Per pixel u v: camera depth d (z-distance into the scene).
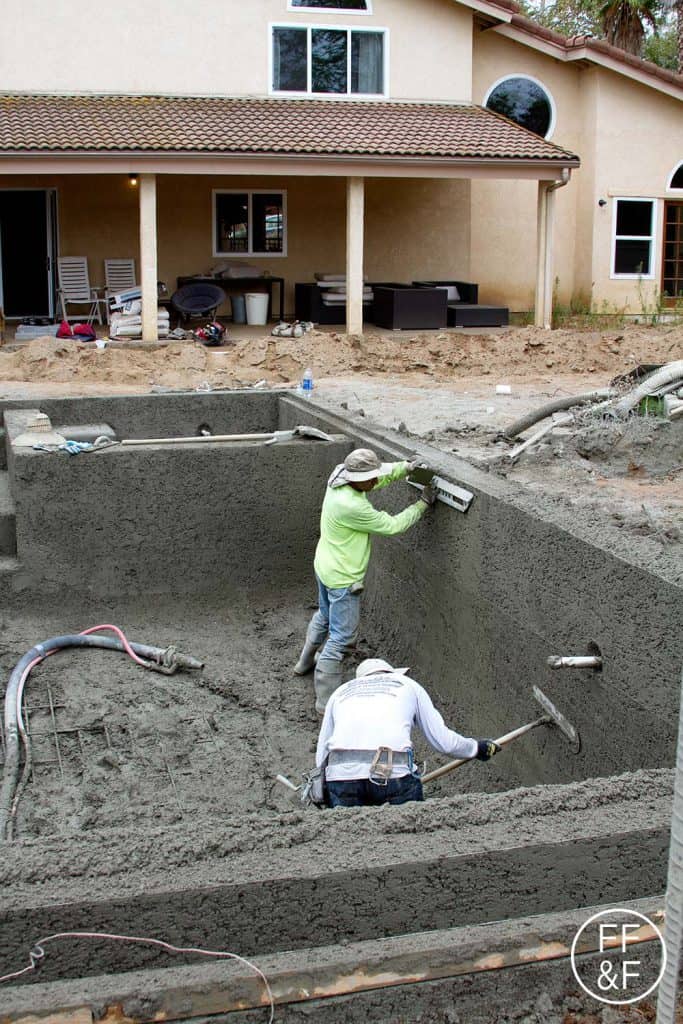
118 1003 2.71
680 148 23.92
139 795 6.48
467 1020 2.91
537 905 3.14
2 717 7.27
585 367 16.20
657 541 6.18
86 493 8.62
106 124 19.14
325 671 7.51
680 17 29.97
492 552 6.54
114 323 19.19
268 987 2.80
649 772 3.54
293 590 9.30
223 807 6.39
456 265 23.75
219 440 9.07
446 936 2.99
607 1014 2.96
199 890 2.87
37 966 2.83
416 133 20.48
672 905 2.54
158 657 8.10
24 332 19.80
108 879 2.91
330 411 10.04
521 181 24.08
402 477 7.30
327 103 21.98
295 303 23.08
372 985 2.87
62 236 21.66
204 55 21.44
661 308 23.20
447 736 4.96
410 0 22.14
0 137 18.03
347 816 3.23
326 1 21.86
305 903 2.96
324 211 23.12
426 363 16.19
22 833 6.01
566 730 5.58
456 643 7.14
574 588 5.55
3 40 20.55
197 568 9.03
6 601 8.62
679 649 4.65
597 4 38.25
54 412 10.41
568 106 24.03
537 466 8.77
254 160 18.92
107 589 8.83
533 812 3.27
